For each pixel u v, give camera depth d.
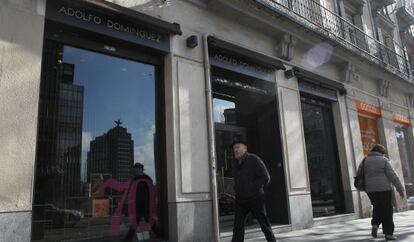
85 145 6.32
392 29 18.48
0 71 5.28
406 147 16.61
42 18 5.82
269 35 10.11
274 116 9.82
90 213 6.18
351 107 12.86
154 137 7.34
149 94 7.43
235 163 6.16
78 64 6.47
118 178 6.65
